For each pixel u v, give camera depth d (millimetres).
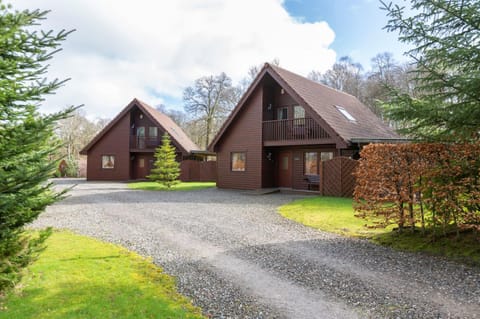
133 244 5926
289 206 10594
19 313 3053
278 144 15844
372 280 4148
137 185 19797
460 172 5086
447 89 5441
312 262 4902
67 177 31734
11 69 2979
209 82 35969
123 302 3400
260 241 6172
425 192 5551
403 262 4855
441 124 5473
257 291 3832
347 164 12586
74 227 7383
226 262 4910
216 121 36312
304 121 15422
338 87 33875
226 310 3344
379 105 6285
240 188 17250
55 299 3400
